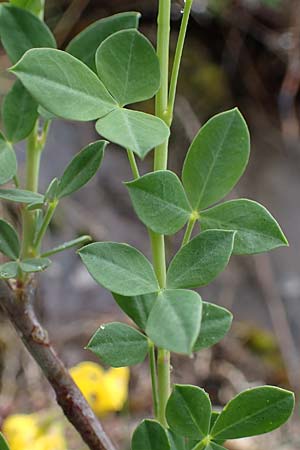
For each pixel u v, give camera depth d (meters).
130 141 0.24
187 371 1.08
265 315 1.20
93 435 0.31
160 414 0.28
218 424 0.26
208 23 1.37
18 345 1.01
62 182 0.28
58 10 1.26
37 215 0.30
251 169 1.36
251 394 0.26
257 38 1.39
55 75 0.25
